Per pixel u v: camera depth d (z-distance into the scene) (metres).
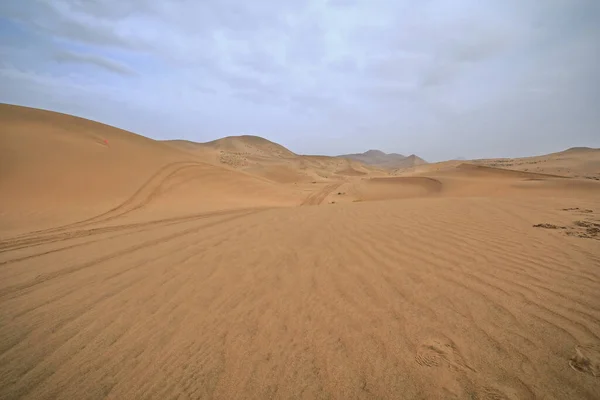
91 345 2.73
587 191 21.77
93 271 4.70
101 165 18.98
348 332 2.74
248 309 3.29
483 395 1.95
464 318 2.85
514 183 28.22
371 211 10.02
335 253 5.18
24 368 2.44
